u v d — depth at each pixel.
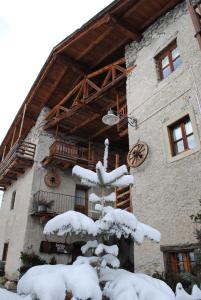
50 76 13.16
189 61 7.56
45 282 2.21
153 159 7.73
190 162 6.61
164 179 7.17
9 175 15.16
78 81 13.32
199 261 4.88
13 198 15.20
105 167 3.53
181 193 6.59
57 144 13.00
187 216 6.25
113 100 11.96
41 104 14.82
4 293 2.45
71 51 11.80
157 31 9.26
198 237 5.06
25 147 14.60
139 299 2.38
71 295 2.46
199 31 6.82
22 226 12.17
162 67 8.78
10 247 12.99
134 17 9.55
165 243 6.55
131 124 8.88
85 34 10.64
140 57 9.70
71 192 13.39
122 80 10.38
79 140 15.05
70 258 11.88
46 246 11.52
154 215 7.11
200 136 6.55
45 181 12.91
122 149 16.03
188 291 4.84
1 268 12.92
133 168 8.32
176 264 6.27
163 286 2.75
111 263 2.82
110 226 2.83
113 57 11.81
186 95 7.32
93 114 12.93
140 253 7.12
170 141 7.46
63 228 2.69
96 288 2.22
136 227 2.81
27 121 15.80
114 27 9.82
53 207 12.46
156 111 8.18
